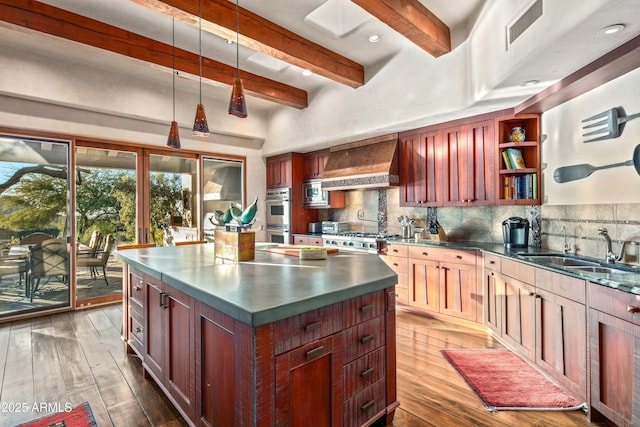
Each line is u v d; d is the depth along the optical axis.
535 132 3.29
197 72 3.76
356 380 1.60
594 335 1.87
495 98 2.99
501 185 3.40
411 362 2.65
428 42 3.11
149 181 4.73
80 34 2.98
